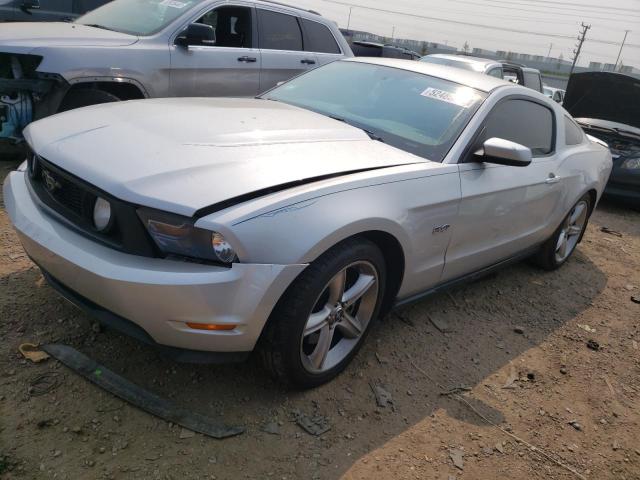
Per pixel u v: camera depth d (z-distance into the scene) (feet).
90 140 8.34
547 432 9.21
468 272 11.94
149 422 7.74
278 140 9.04
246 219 7.07
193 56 18.57
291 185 7.88
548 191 13.29
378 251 8.93
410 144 10.62
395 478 7.63
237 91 20.40
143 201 7.02
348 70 13.34
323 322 8.53
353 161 9.09
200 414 8.04
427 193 9.49
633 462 8.89
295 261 7.36
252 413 8.25
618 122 30.58
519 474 8.18
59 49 15.39
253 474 7.25
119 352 9.02
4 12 24.40
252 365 9.21
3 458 6.79
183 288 6.88
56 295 10.19
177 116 9.45
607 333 13.11
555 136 14.34
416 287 10.34
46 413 7.59
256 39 20.83
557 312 13.74
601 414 9.95
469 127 10.93
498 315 12.93
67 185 7.94
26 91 15.06
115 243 7.38
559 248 15.98
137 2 19.88
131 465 7.03
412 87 12.12
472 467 8.12
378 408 8.91
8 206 8.86
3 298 9.86
